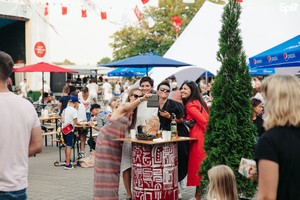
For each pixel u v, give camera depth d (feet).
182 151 23.12
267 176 8.36
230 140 18.67
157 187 20.68
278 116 8.63
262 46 33.55
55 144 48.73
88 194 25.86
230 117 18.79
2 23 97.45
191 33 38.65
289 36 33.99
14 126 11.36
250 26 35.70
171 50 38.34
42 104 54.80
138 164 21.01
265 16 36.60
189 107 22.47
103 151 20.93
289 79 8.80
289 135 8.51
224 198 13.30
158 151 20.67
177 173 21.77
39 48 57.57
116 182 21.13
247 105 18.95
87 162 35.09
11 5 88.33
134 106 20.97
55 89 94.58
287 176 8.38
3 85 11.55
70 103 34.35
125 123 21.18
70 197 25.12
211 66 35.65
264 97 9.12
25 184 11.57
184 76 48.57
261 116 22.40
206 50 36.96
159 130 22.59
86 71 130.72
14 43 99.14
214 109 19.34
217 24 38.73
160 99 23.29
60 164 35.68
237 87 18.85
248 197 18.80
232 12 19.38
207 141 19.57
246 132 18.75
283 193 8.41
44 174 32.01
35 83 93.71
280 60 22.65
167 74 39.86
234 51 19.24
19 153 11.41
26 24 93.97
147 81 23.30
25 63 95.81
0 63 11.35
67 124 33.83
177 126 23.25
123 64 29.14
